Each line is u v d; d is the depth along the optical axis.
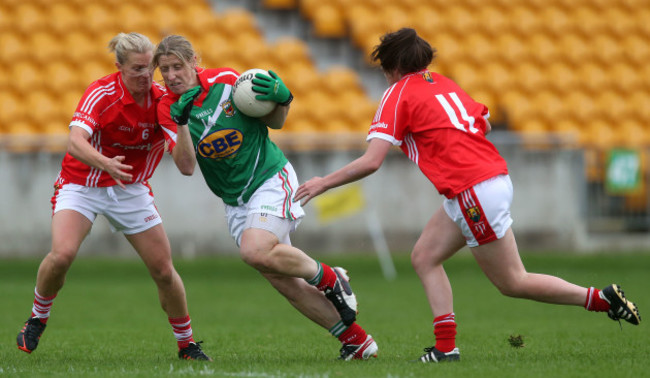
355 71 73.38
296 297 22.11
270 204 21.50
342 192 53.69
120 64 21.00
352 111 67.94
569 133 69.81
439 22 76.25
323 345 26.31
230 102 21.41
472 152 20.67
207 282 51.69
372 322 34.91
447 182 20.58
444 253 21.44
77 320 35.44
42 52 67.19
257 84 20.88
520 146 61.84
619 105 74.12
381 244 59.50
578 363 20.22
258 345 26.28
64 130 62.44
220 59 69.31
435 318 21.36
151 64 21.02
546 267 56.84
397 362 21.14
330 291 21.66
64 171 22.23
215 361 21.83
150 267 22.39
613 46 78.12
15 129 62.03
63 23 69.25
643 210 63.53
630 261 58.91
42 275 21.62
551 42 77.19
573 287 21.19
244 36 71.75
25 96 64.25
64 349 25.09
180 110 20.33
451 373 18.53
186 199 57.53
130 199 22.16
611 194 63.12
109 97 21.27
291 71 70.06
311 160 59.19
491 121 71.50
